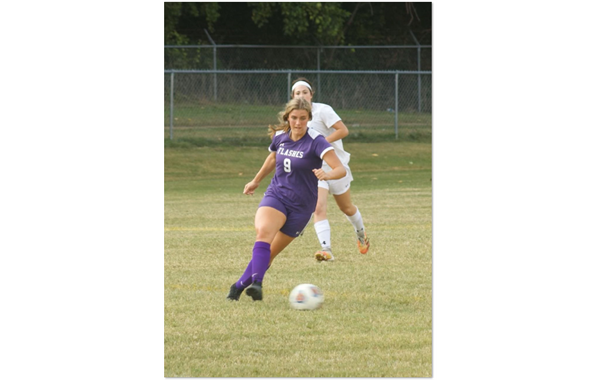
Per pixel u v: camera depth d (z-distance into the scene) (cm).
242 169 6016
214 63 8081
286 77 9019
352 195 4441
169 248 2714
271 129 2020
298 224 1975
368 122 8075
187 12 9319
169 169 5847
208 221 3472
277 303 1888
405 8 10644
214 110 8038
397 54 9944
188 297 1936
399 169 6103
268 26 9706
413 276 2208
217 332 1625
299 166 1945
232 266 2381
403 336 1602
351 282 2127
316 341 1567
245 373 1394
